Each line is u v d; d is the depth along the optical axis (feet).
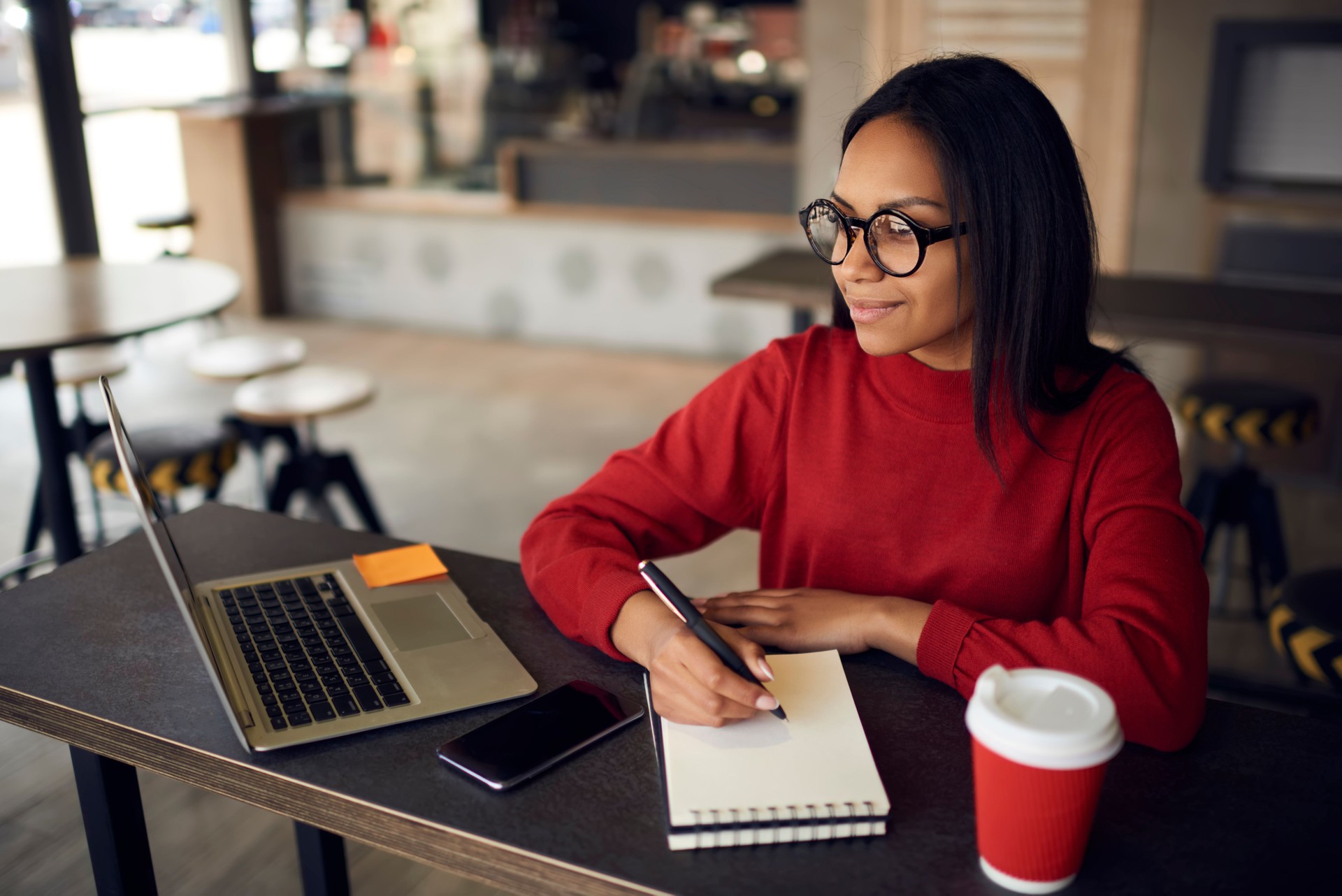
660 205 16.57
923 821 2.66
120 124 16.20
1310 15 11.64
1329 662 5.18
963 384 3.61
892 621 3.35
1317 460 12.04
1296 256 12.18
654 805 2.72
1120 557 3.26
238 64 18.29
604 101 20.70
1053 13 12.78
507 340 17.65
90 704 3.13
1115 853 2.56
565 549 3.64
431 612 3.66
